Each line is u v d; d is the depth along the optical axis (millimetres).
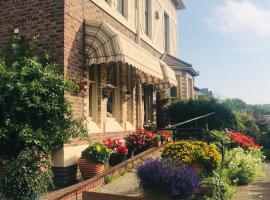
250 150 13328
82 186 7848
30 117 8383
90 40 10352
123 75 14070
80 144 9805
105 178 8766
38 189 6613
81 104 10031
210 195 7449
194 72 23641
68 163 9086
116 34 10273
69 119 8898
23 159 6629
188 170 7086
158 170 6871
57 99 8734
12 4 10133
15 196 6414
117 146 11039
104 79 12211
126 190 7922
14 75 8312
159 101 20109
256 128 22266
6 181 6441
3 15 10227
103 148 9336
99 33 10328
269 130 22312
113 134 12664
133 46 11711
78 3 10234
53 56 9453
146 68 12602
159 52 19672
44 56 9430
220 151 10922
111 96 13578
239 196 8297
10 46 9742
